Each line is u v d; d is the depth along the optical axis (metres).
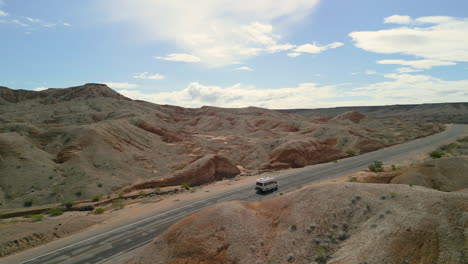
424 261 13.72
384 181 38.47
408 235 15.32
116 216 32.81
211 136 96.75
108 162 51.75
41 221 29.42
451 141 76.69
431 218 16.12
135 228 28.52
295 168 60.50
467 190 28.00
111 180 46.50
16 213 34.47
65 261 21.89
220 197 39.06
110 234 27.08
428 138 85.81
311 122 122.94
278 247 19.06
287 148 64.50
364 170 49.62
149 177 52.31
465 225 14.96
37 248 24.39
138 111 112.50
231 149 73.56
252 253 18.97
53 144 54.66
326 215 20.47
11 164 44.12
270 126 118.75
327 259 16.70
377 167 48.44
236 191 42.00
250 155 67.31
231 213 22.08
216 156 57.16
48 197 39.53
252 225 21.36
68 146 53.12
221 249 19.08
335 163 60.44
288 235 19.81
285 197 24.78
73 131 58.41
